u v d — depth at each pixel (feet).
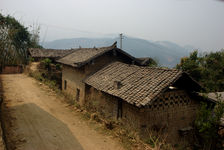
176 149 26.89
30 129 20.51
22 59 103.40
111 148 17.17
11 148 15.78
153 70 31.99
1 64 78.64
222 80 64.39
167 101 27.78
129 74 34.65
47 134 19.57
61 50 101.81
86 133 20.44
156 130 26.78
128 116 27.73
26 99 34.58
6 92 39.58
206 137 25.89
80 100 46.32
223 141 26.32
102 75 39.88
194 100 30.63
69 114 27.17
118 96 27.53
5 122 21.59
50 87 47.60
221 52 73.31
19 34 103.65
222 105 24.90
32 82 55.26
